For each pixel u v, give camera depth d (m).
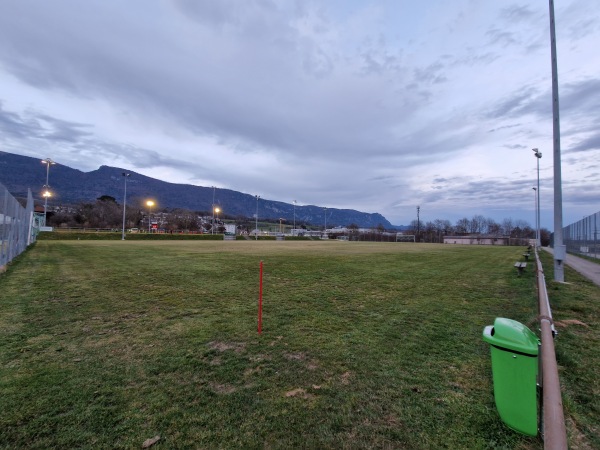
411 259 18.28
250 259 16.92
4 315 6.04
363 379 3.53
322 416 2.82
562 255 10.05
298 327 5.42
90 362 3.97
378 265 14.76
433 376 3.60
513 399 2.34
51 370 3.73
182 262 15.08
